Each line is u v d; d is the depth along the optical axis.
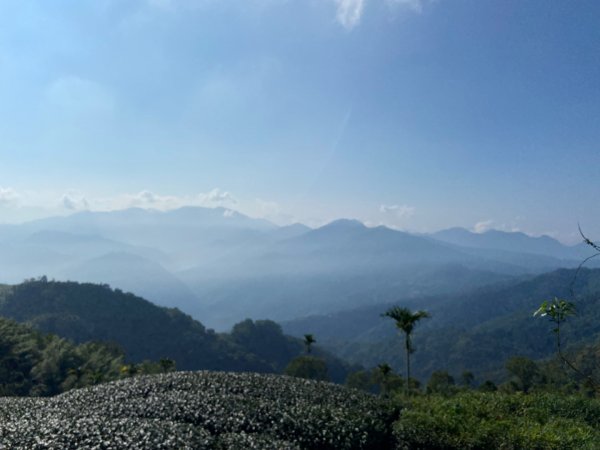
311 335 66.31
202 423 13.77
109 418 13.43
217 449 11.44
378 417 16.91
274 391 18.25
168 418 13.88
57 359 80.81
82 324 150.38
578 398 21.75
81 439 10.92
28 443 10.69
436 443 15.55
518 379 73.19
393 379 64.88
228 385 18.42
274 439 13.25
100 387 18.55
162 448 10.66
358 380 83.31
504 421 16.86
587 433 16.41
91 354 93.94
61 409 15.06
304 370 66.94
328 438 14.04
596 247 7.27
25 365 78.44
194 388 17.77
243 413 14.59
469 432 15.73
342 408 16.80
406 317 38.56
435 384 68.81
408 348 39.41
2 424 12.44
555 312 8.30
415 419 16.52
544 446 14.96
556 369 67.88
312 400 17.66
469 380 88.19
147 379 19.19
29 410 15.48
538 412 19.72
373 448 14.95
